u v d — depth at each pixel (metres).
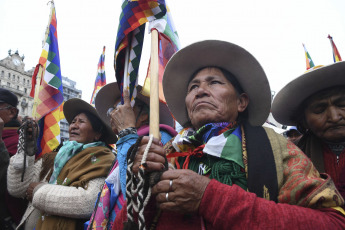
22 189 2.28
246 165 1.05
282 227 0.79
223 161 1.11
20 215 2.54
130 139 1.46
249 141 1.12
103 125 2.70
